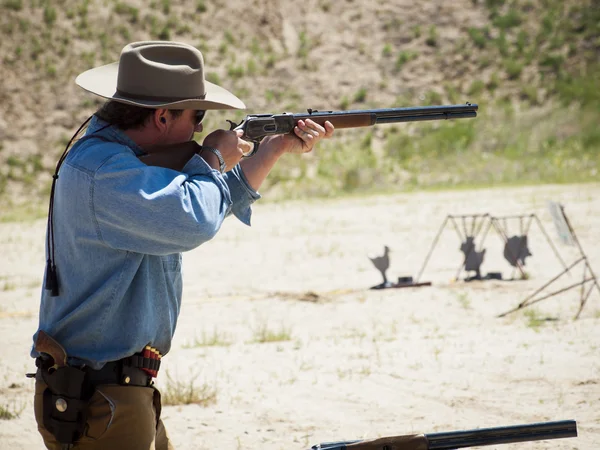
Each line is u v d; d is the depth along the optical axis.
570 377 13.93
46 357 6.12
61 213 6.07
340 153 68.50
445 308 20.77
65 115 72.06
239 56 79.50
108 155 5.90
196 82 6.15
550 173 59.47
